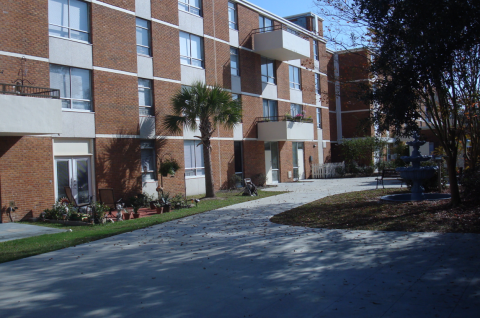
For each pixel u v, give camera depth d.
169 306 5.42
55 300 5.75
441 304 5.21
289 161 29.53
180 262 7.75
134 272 7.16
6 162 13.47
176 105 18.12
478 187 11.84
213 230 10.95
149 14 19.14
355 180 27.84
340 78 14.88
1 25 13.55
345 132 37.25
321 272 6.77
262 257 7.90
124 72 17.72
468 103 12.05
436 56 9.29
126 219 13.80
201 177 21.72
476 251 7.67
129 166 17.73
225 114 18.34
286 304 5.38
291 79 30.25
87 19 16.45
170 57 20.14
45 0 14.86
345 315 4.96
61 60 15.34
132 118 17.98
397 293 5.65
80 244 9.67
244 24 25.55
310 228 10.67
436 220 10.45
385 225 10.41
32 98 12.48
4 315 5.20
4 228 12.27
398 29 9.97
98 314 5.20
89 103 16.39
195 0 22.14
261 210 14.35
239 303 5.46
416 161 14.00
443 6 8.99
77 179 15.84
